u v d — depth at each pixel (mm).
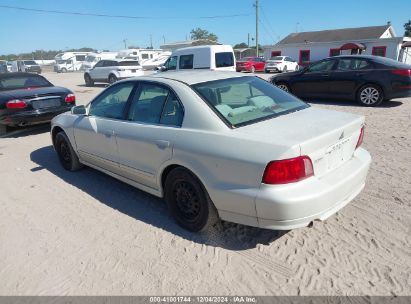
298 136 2801
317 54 38656
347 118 3334
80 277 2932
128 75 21156
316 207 2725
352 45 33875
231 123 3117
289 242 3258
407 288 2623
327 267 2891
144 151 3697
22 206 4273
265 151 2719
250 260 3039
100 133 4344
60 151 5496
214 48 14500
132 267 3021
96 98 4684
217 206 3113
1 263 3170
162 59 36625
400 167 4863
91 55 36500
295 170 2652
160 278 2869
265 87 3980
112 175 4520
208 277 2854
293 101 3852
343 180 2943
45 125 9141
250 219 2924
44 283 2883
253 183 2783
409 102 10273
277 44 43062
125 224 3729
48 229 3703
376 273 2789
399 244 3123
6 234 3643
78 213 4027
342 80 10109
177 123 3408
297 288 2684
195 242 3340
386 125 7387
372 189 4191
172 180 3479
